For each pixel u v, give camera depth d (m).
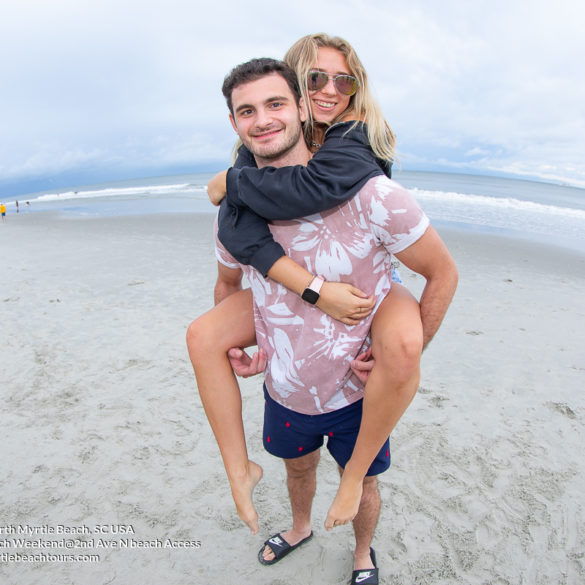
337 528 2.94
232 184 1.63
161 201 27.64
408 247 1.55
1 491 3.27
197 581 2.58
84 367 5.04
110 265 9.51
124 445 3.77
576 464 3.54
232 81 1.58
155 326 6.12
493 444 3.76
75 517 3.04
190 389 4.59
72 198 39.66
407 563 2.70
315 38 1.76
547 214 20.70
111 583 2.56
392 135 1.80
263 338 1.85
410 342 1.48
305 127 1.86
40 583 2.56
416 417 4.12
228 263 2.00
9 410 4.24
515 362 5.15
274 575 2.62
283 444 2.09
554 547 2.80
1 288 7.96
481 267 9.44
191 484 3.34
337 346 1.69
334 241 1.58
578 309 6.93
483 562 2.70
